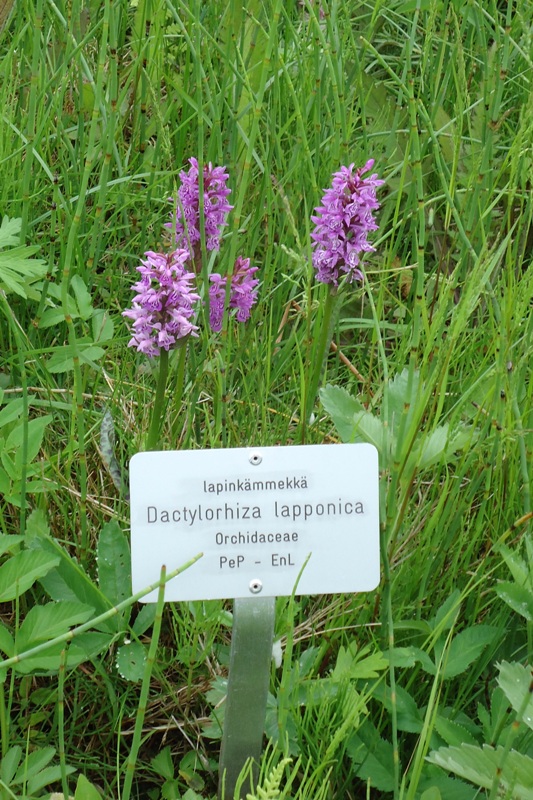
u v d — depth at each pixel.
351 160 2.46
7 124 2.22
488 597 1.70
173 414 1.86
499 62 2.21
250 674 1.33
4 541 1.42
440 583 1.68
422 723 1.44
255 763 1.40
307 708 1.38
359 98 2.36
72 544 1.68
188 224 1.78
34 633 1.37
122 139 2.46
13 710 1.57
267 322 2.20
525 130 1.88
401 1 2.94
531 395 1.77
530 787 1.23
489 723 1.46
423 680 1.60
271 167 2.40
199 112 1.64
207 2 2.53
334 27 2.11
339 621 1.60
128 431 1.92
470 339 2.12
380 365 2.10
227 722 1.36
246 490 1.29
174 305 1.55
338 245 1.68
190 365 1.93
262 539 1.31
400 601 1.65
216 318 1.83
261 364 1.98
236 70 1.95
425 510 1.76
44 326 1.93
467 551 1.66
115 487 1.87
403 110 2.60
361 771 1.41
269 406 2.11
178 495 1.28
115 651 1.62
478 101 2.44
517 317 1.67
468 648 1.49
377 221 2.53
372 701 1.56
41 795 1.46
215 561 1.30
